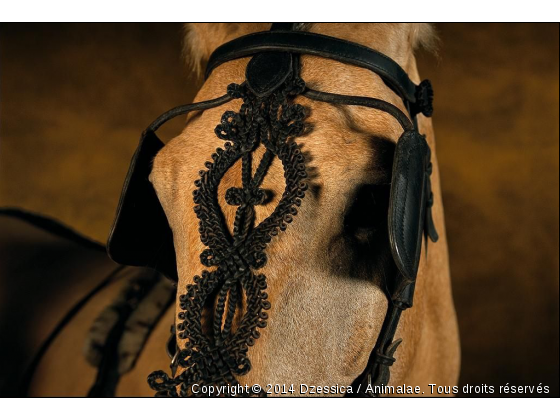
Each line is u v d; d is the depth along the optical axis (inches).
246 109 30.4
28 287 64.9
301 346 28.4
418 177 28.6
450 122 175.2
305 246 28.5
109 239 33.9
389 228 27.0
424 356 46.3
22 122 184.7
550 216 167.3
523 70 174.1
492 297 165.2
